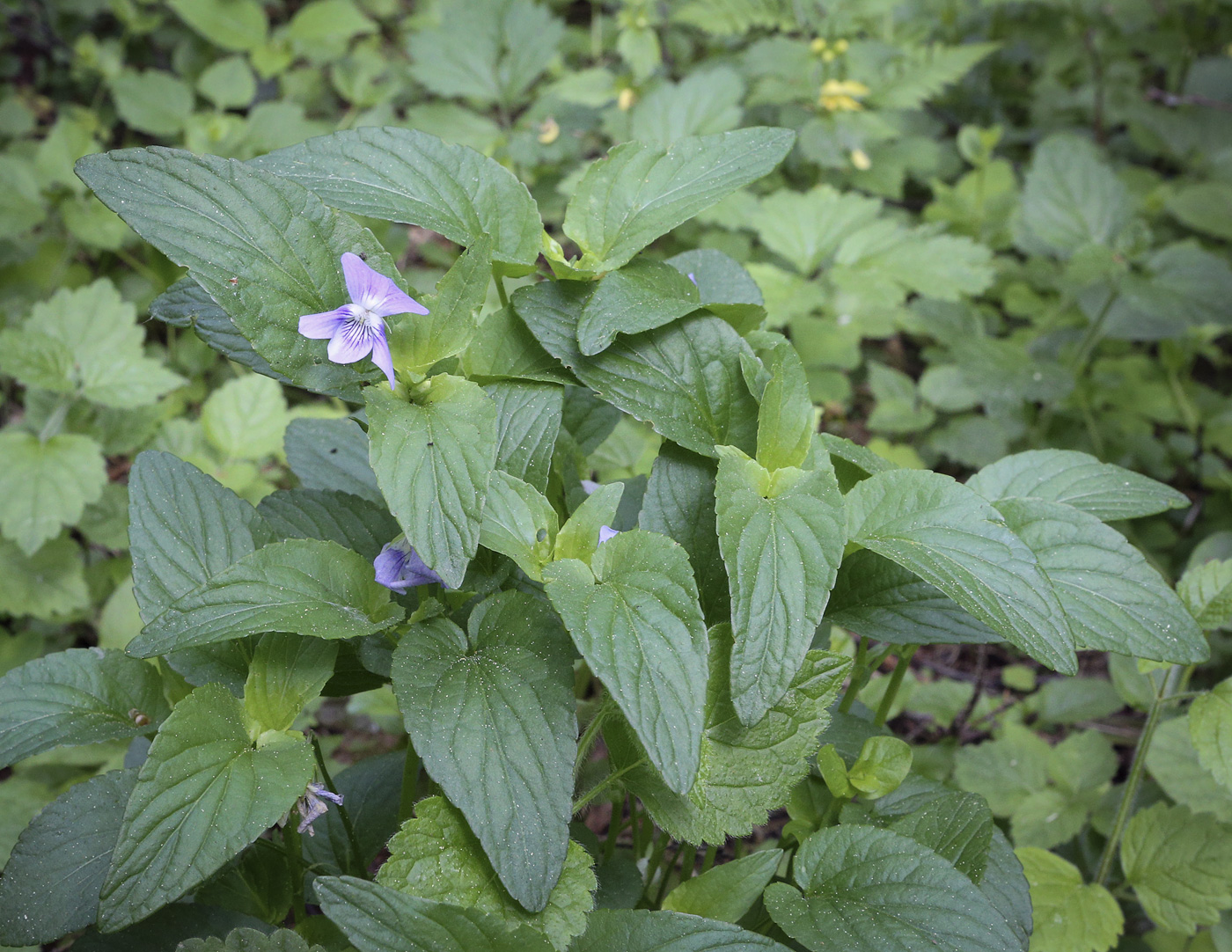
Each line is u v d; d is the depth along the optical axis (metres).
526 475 0.33
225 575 0.30
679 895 0.32
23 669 0.33
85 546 0.57
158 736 0.29
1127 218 0.67
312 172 0.33
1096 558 0.33
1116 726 0.54
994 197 0.74
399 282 0.32
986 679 0.56
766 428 0.32
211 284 0.30
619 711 0.33
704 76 0.67
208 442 0.56
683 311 0.33
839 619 0.35
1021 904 0.33
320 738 0.48
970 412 0.68
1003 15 0.88
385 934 0.29
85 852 0.32
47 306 0.54
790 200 0.62
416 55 0.68
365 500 0.36
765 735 0.32
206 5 0.75
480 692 0.30
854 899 0.31
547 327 0.34
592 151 0.79
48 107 0.85
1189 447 0.66
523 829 0.29
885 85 0.72
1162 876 0.39
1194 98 0.81
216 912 0.33
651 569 0.30
